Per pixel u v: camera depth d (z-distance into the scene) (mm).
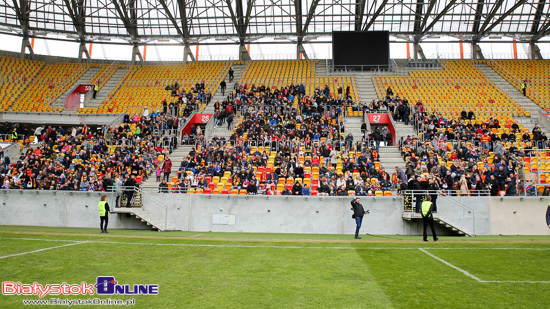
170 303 7758
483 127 29609
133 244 14445
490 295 8375
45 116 35125
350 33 41250
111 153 27484
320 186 20422
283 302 7820
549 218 14383
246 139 27625
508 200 19172
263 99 33562
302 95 35219
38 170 23500
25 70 41906
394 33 44688
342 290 8664
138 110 35875
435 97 36625
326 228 19109
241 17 43469
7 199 21281
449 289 8797
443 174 21297
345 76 40844
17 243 14250
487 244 14883
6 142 29641
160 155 26812
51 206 20922
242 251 13258
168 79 42625
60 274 9844
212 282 9227
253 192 20188
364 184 20453
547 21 42656
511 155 22297
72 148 27469
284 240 15883
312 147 26359
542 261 11789
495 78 40656
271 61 46156
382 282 9328
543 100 35906
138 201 20328
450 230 19016
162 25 45406
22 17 42656
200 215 19891
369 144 26859
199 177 22016
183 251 13133
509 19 43500
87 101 38406
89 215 20609
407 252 13203
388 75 40750
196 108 34406
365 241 15656
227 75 43312
